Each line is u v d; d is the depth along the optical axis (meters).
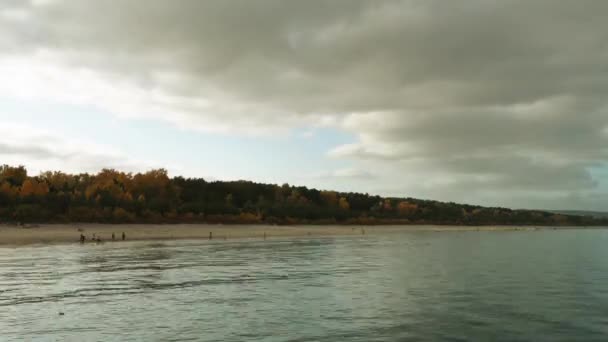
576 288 33.38
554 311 25.28
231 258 52.94
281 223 144.12
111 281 34.28
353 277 38.28
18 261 45.59
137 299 27.66
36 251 56.34
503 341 19.55
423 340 19.48
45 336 19.70
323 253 62.06
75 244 67.75
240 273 39.91
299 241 88.56
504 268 46.34
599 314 24.66
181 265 44.97
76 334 20.03
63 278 35.19
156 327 21.17
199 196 149.12
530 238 117.06
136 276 36.88
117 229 92.44
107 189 118.75
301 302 27.25
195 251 61.22
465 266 47.94
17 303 26.16
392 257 57.50
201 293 29.94
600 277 39.72
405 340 19.48
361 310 25.16
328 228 141.75
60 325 21.41
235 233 104.56
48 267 41.31
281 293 30.20
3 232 76.12
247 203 155.25
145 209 115.06
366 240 95.81
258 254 58.88
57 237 74.50
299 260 52.25
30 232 77.94
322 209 169.25
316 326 21.61
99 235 81.31
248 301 27.39
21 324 21.56
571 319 23.42
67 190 118.56
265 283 34.44
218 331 20.58
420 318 23.38
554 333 20.80
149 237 85.44
